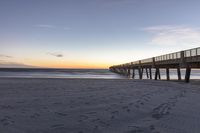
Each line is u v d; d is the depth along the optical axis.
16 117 6.84
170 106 8.82
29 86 16.20
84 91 13.52
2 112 7.44
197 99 10.73
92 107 8.50
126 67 57.56
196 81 24.75
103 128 5.92
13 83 18.66
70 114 7.35
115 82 22.16
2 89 14.08
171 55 24.72
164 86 17.86
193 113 7.67
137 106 8.75
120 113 7.57
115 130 5.76
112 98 10.72
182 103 9.53
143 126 6.09
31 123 6.27
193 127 5.99
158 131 5.64
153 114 7.49
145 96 11.53
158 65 31.34
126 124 6.29
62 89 14.53
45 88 15.00
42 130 5.71
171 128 5.90
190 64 20.77
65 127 5.96
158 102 9.70
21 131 5.59
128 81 24.06
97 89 14.73
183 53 21.22
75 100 10.03
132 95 11.86
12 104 8.91
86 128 5.91
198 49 18.03
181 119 6.84
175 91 14.11
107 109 8.16
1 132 5.46
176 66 27.16
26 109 8.01
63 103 9.26
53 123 6.30
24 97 10.84
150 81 24.55
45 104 9.00
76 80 24.58
